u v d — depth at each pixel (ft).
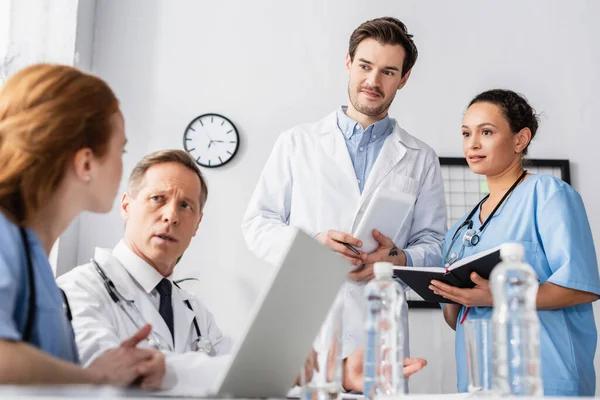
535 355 3.36
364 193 8.04
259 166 11.29
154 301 5.33
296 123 11.41
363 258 6.97
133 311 5.09
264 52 11.62
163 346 5.04
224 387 3.24
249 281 10.87
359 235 6.89
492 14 11.69
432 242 7.92
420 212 8.27
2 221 3.26
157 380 3.83
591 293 6.22
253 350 3.18
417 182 8.27
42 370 2.87
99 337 4.52
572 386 6.02
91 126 3.55
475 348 3.50
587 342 6.42
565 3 11.75
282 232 7.75
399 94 11.43
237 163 11.28
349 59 8.58
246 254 10.97
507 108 7.00
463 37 11.62
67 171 3.53
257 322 3.11
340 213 8.02
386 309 3.73
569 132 11.37
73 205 3.62
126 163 11.20
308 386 3.33
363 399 3.71
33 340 3.28
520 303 3.41
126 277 5.23
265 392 3.35
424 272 6.18
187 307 5.61
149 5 11.71
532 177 6.86
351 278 7.19
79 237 10.90
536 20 11.69
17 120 3.38
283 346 3.25
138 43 11.59
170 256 5.46
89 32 11.30
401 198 6.88
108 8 11.64
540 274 6.45
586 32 11.65
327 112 11.44
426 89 11.45
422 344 10.57
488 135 7.00
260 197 8.33
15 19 9.93
